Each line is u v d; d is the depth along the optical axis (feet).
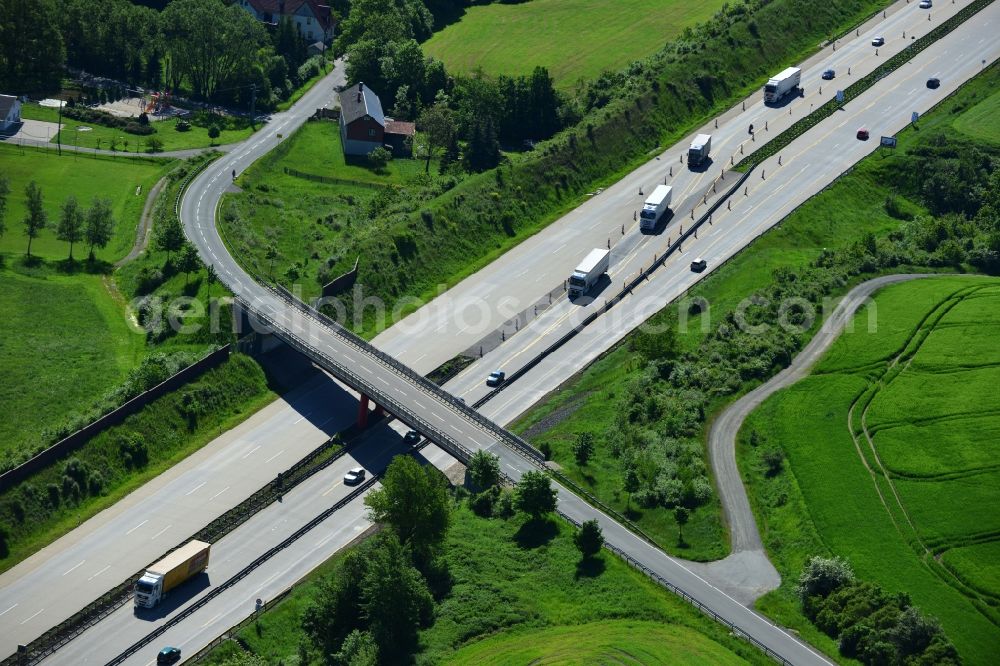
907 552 514.27
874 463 569.23
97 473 588.50
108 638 500.33
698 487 559.79
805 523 537.24
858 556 513.04
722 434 604.49
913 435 584.81
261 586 534.78
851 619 475.31
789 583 509.76
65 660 488.44
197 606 518.37
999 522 525.34
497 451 594.65
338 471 613.93
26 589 529.86
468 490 587.68
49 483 574.56
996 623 478.18
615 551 525.34
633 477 569.23
